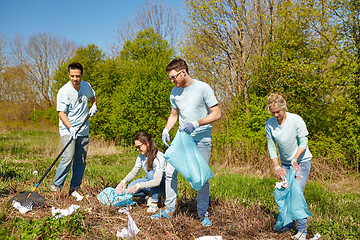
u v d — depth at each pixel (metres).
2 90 35.12
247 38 11.67
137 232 3.04
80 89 4.35
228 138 9.62
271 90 9.48
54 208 3.41
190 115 3.32
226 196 4.77
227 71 12.05
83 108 4.41
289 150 3.32
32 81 37.53
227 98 11.96
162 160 3.79
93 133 15.12
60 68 20.75
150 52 16.83
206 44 11.76
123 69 18.16
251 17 11.18
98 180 5.63
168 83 11.80
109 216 3.53
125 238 2.95
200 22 11.53
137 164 4.14
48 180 5.57
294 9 8.59
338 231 3.35
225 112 11.45
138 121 12.22
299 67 8.22
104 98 15.53
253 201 4.55
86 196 4.34
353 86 7.77
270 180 6.52
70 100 4.23
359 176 7.62
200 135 3.33
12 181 5.14
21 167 7.64
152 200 3.91
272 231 3.37
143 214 3.64
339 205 4.68
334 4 8.26
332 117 8.55
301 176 3.32
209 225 3.39
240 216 3.71
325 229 3.40
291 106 8.80
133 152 12.07
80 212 3.33
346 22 8.27
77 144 4.39
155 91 11.61
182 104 3.36
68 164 4.24
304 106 8.66
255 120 9.35
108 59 18.70
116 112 13.11
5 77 35.16
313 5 8.59
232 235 3.21
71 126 4.14
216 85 12.10
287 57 9.05
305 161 3.33
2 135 18.58
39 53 37.72
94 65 19.17
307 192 5.55
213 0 10.96
